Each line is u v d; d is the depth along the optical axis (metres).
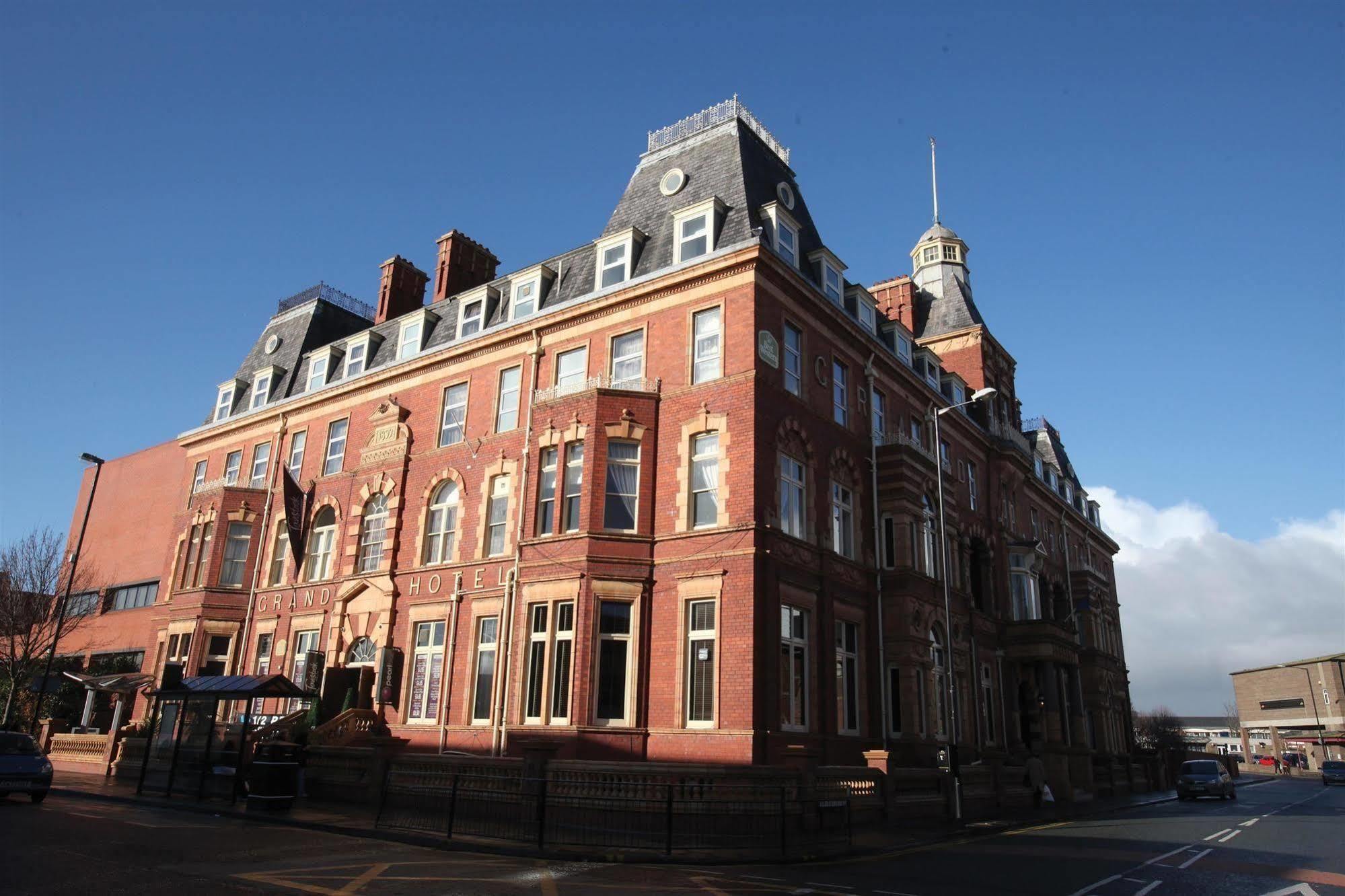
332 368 37.22
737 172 27.95
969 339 42.53
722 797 17.97
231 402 40.97
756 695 21.42
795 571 24.06
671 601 23.55
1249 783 64.56
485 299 31.78
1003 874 14.52
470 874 13.15
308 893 11.40
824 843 17.77
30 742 21.72
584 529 24.33
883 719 26.58
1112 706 51.22
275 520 36.12
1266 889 13.43
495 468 28.84
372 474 32.81
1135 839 20.53
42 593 45.25
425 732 27.36
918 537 29.17
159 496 52.09
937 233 47.53
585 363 27.77
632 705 22.95
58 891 11.07
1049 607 43.62
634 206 30.42
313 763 23.59
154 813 20.17
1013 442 41.16
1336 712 102.19
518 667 24.55
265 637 34.53
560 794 18.47
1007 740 35.56
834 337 28.62
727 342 24.77
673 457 24.81
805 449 25.80
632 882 12.94
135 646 48.41
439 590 28.92
